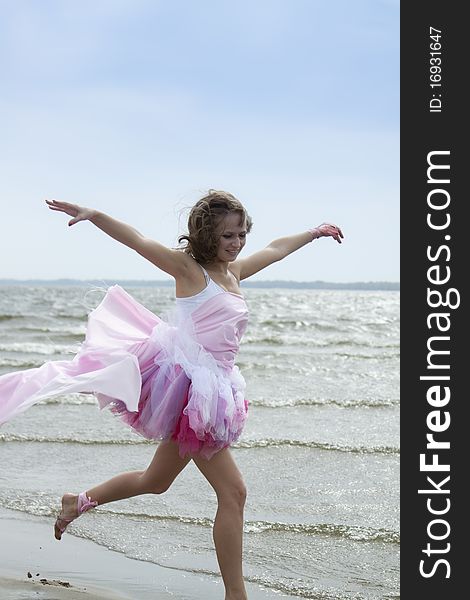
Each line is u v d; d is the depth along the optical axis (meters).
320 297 88.25
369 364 15.46
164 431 3.73
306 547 4.74
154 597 3.96
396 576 4.30
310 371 14.12
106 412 9.44
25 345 19.00
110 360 3.67
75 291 88.00
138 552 4.68
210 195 3.85
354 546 4.76
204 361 3.69
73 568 4.39
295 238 4.41
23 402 3.59
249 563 4.47
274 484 6.12
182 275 3.79
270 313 41.72
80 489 6.06
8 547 4.73
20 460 7.01
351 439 7.73
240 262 4.14
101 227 3.62
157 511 5.48
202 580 4.24
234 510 3.65
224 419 3.61
